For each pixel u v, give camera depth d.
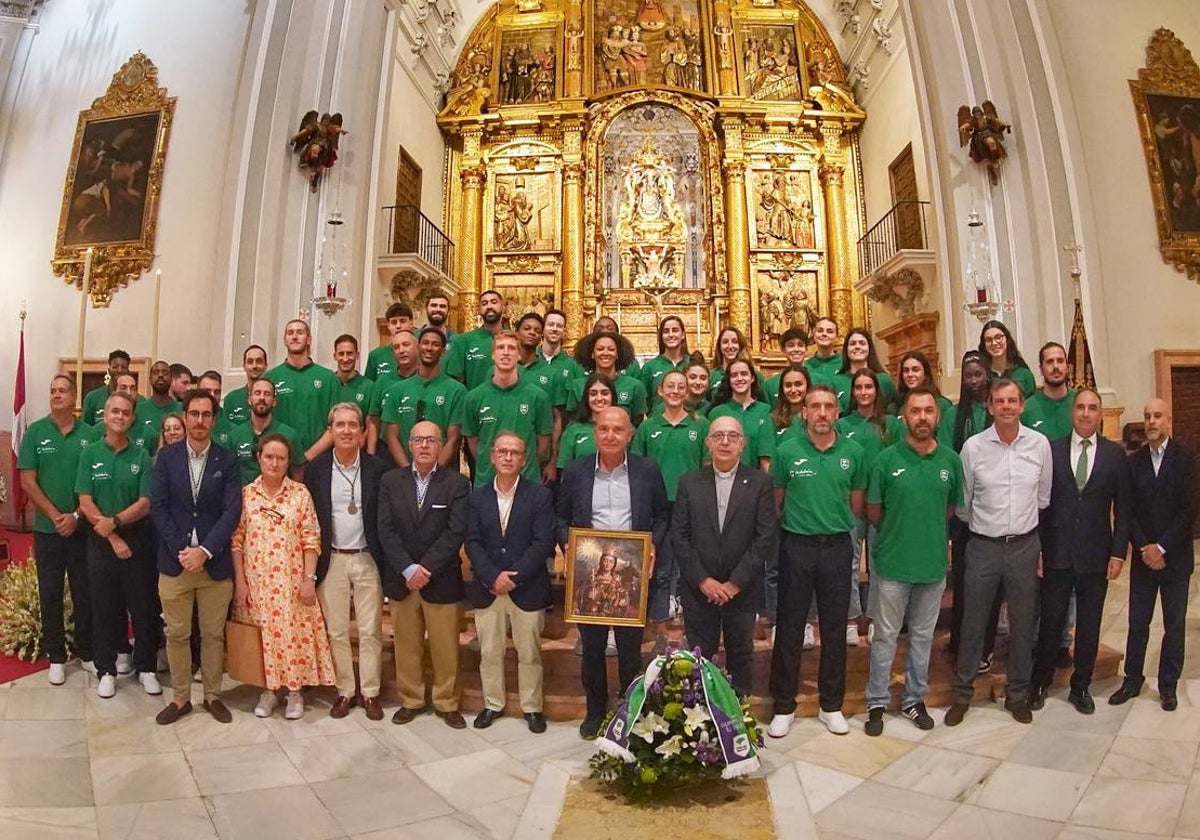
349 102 8.45
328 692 4.41
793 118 12.95
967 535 4.28
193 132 9.41
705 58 13.35
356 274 8.31
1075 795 3.14
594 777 3.33
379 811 3.09
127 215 9.38
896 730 3.83
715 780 3.28
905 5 9.03
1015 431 3.87
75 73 10.09
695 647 3.34
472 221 12.91
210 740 3.76
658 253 12.92
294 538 4.00
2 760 3.52
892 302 10.27
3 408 9.45
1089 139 8.60
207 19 9.72
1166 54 8.98
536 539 3.85
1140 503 3.96
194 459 4.09
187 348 8.95
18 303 9.59
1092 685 4.32
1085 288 8.05
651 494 3.86
